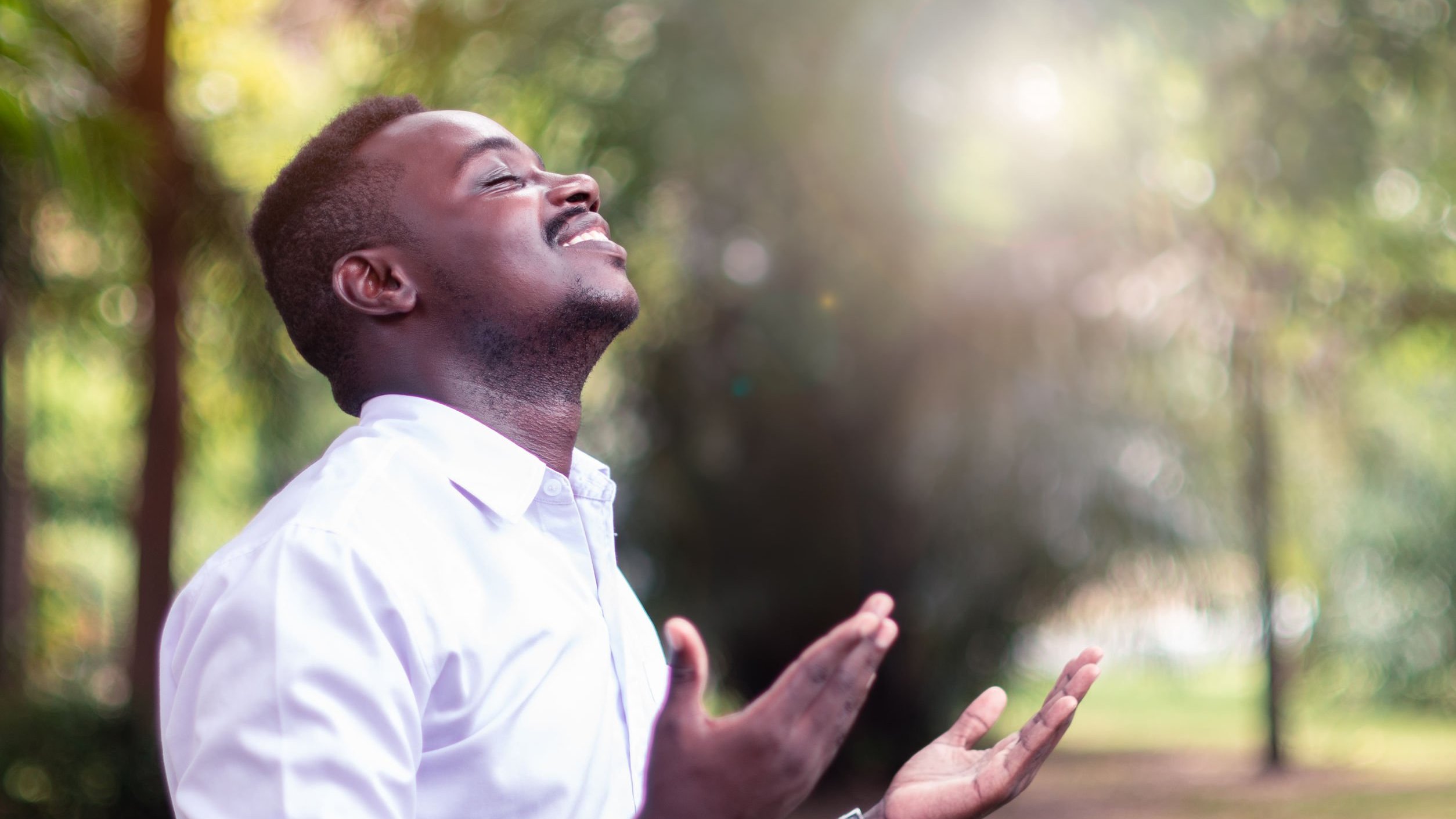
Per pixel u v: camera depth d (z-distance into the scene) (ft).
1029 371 28.32
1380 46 25.32
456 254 4.60
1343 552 46.21
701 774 3.55
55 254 31.60
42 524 44.42
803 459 29.50
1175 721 52.37
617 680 4.46
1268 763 38.32
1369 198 27.66
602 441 30.63
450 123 4.77
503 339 4.63
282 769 3.43
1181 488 31.42
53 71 17.67
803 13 23.31
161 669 4.23
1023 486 28.55
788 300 26.99
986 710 4.28
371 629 3.67
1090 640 33.27
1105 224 25.96
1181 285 29.60
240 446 46.09
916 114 23.02
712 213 26.84
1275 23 25.75
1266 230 28.76
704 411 29.04
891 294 26.89
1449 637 46.29
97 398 44.65
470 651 3.91
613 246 4.86
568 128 27.17
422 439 4.33
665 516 29.66
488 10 27.43
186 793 3.50
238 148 32.22
